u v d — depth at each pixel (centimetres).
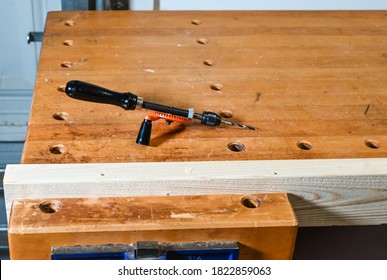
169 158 73
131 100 77
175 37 105
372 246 93
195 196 70
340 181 72
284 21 115
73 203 67
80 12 112
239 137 78
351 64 99
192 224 65
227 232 66
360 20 118
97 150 73
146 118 76
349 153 77
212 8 134
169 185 69
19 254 64
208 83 90
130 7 131
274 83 92
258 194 71
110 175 68
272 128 81
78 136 76
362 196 74
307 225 76
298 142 78
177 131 78
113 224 64
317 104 87
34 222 63
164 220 65
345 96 90
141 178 68
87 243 64
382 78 96
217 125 80
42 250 64
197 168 71
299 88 91
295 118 83
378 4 136
